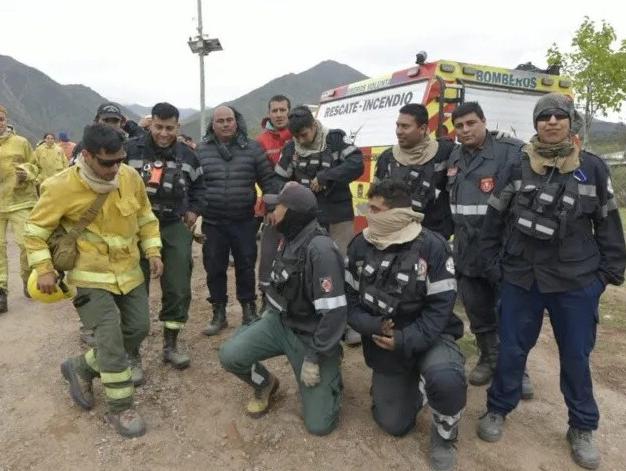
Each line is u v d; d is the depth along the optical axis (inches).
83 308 124.5
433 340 115.6
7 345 178.9
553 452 123.5
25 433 127.6
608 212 113.6
